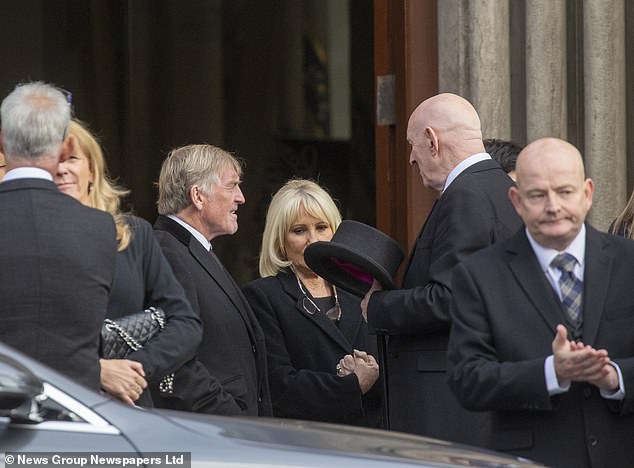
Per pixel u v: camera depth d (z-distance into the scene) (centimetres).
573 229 1570
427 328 1878
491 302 1602
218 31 3819
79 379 1510
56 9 3825
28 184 1559
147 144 3866
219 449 1314
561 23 2572
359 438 1423
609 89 2547
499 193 1898
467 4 2572
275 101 3734
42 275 1509
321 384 2116
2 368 1223
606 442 1573
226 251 3728
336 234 1988
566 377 1515
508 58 2595
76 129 1720
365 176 3625
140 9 3847
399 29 2717
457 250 1841
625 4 2580
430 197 2680
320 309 2195
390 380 1958
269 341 2167
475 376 1566
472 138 1947
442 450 1423
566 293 1600
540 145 1580
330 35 3678
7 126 1575
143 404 1709
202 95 3825
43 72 3816
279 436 1373
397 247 1975
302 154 3703
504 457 1440
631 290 1602
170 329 1717
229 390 1950
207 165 2008
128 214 1792
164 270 1770
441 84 2614
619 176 2561
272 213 2208
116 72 3859
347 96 3650
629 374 1546
